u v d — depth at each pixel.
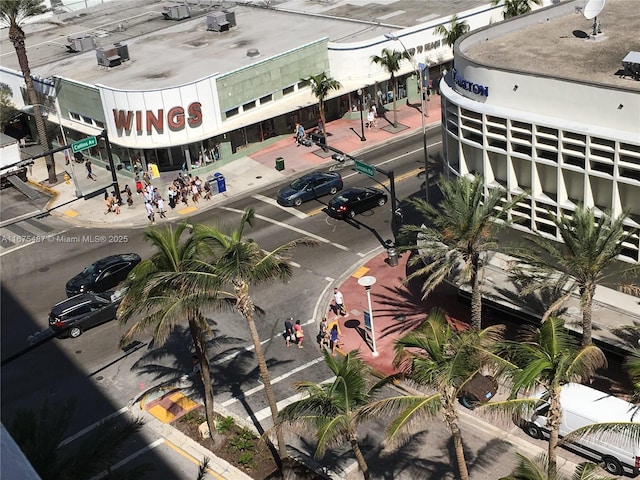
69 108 65.94
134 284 29.47
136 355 40.47
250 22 78.38
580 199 34.91
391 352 38.22
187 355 40.16
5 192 64.25
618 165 32.25
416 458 31.47
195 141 60.44
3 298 47.38
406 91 73.62
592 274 29.84
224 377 37.94
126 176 63.78
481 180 33.62
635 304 34.78
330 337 39.25
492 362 23.66
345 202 52.06
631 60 34.66
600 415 29.16
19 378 39.47
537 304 35.91
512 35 43.94
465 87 38.31
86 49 74.94
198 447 33.47
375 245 48.72
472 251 33.34
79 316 42.28
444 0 80.00
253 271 28.03
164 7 86.06
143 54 71.06
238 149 65.06
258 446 33.12
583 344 31.47
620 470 29.17
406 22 73.62
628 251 34.31
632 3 47.66
